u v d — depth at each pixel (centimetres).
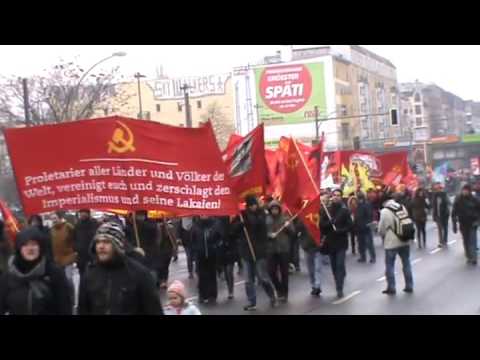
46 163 930
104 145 936
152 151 945
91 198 943
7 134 922
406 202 2559
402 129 13375
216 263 1425
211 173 957
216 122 9988
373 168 3341
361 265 2014
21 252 573
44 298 569
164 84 10875
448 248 2395
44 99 3784
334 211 1418
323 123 9062
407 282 1409
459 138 9225
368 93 11631
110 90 4319
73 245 1386
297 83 9075
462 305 1210
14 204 2486
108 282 563
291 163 1421
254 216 1291
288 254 1377
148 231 1379
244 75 9419
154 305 572
